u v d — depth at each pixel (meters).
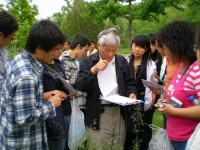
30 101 2.19
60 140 3.02
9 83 2.22
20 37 14.55
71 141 3.13
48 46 2.30
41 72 2.37
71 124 3.18
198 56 1.97
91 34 27.44
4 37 3.37
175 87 2.47
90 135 2.94
